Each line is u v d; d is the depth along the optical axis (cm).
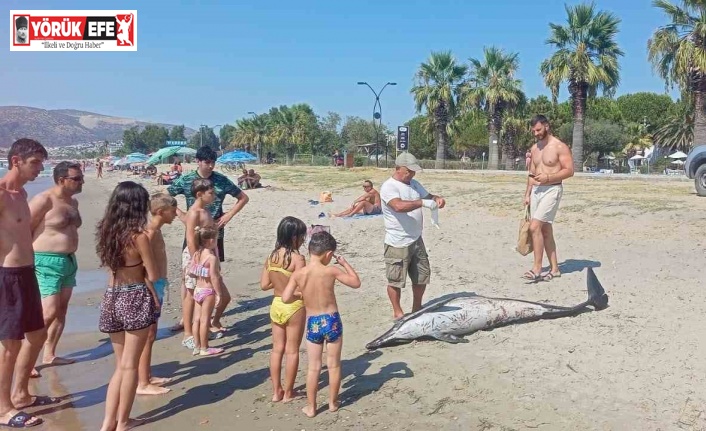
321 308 538
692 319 714
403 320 705
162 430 528
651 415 499
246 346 750
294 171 4922
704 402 514
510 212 1700
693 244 1126
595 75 3991
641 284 880
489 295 863
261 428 524
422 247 763
